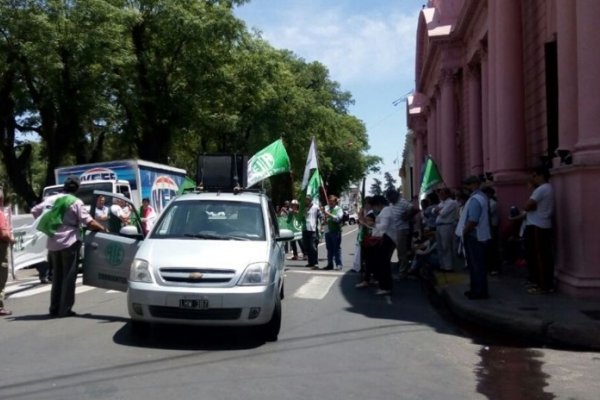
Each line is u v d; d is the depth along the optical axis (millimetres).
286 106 42094
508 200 16250
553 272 11102
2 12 24250
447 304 11359
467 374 6969
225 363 7277
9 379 6578
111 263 9906
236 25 31062
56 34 24797
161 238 8875
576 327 8305
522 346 8344
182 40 31156
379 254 12820
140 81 31234
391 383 6578
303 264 19469
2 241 10125
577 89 11617
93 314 10195
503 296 10906
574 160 10586
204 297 7742
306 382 6570
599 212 10234
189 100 31844
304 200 18250
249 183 17734
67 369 6953
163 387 6324
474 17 23406
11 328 9078
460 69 27953
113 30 26391
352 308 11172
